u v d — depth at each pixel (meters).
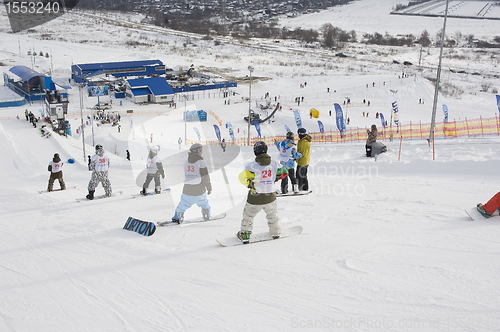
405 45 135.12
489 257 4.96
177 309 4.35
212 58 108.44
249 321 3.96
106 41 125.31
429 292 4.16
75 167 27.47
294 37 149.00
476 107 60.00
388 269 4.89
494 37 148.75
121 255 6.34
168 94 68.69
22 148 32.22
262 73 92.69
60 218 9.41
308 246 6.13
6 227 8.62
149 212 9.66
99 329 4.02
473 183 10.94
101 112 57.28
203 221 8.36
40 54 101.75
